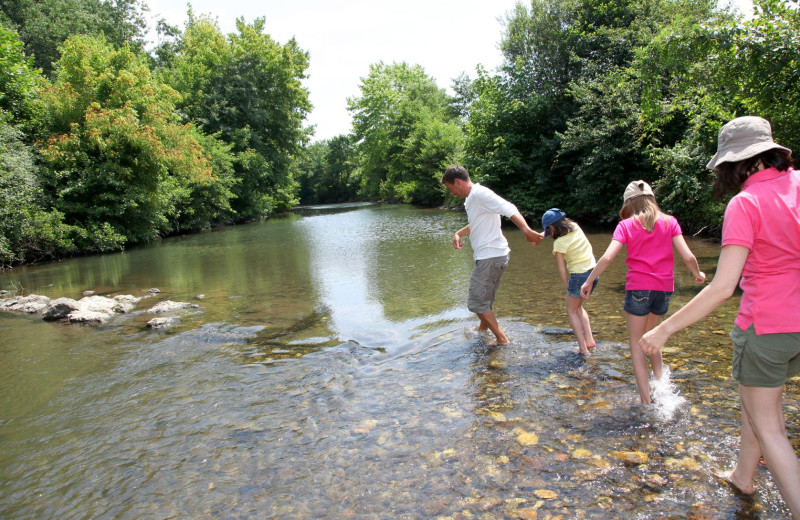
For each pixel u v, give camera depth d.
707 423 2.98
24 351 5.46
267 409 3.62
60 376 4.59
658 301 3.37
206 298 7.89
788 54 7.15
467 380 3.91
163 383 4.29
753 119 2.13
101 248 16.16
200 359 4.88
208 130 31.22
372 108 44.31
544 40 20.20
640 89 15.38
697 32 8.36
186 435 3.30
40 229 14.18
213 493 2.61
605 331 4.93
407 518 2.28
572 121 18.45
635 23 17.20
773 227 1.96
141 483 2.75
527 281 7.73
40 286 10.20
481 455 2.79
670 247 3.39
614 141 15.76
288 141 36.75
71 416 3.71
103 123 17.16
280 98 35.00
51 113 17.22
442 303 6.62
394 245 13.90
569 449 2.79
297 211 40.22
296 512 2.39
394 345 4.99
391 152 44.44
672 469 2.54
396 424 3.24
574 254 4.36
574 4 19.42
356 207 42.22
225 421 3.47
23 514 2.54
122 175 17.72
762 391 2.06
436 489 2.50
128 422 3.55
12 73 16.53
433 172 33.94
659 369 3.62
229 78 32.41
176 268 11.84
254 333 5.72
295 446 3.04
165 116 20.62
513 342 4.76
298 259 12.12
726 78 8.12
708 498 2.30
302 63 36.19
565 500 2.35
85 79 17.97
